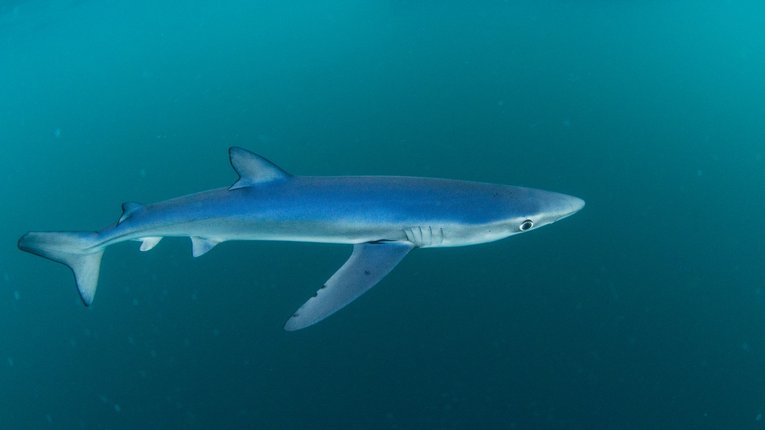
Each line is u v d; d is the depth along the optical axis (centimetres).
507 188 148
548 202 146
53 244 160
